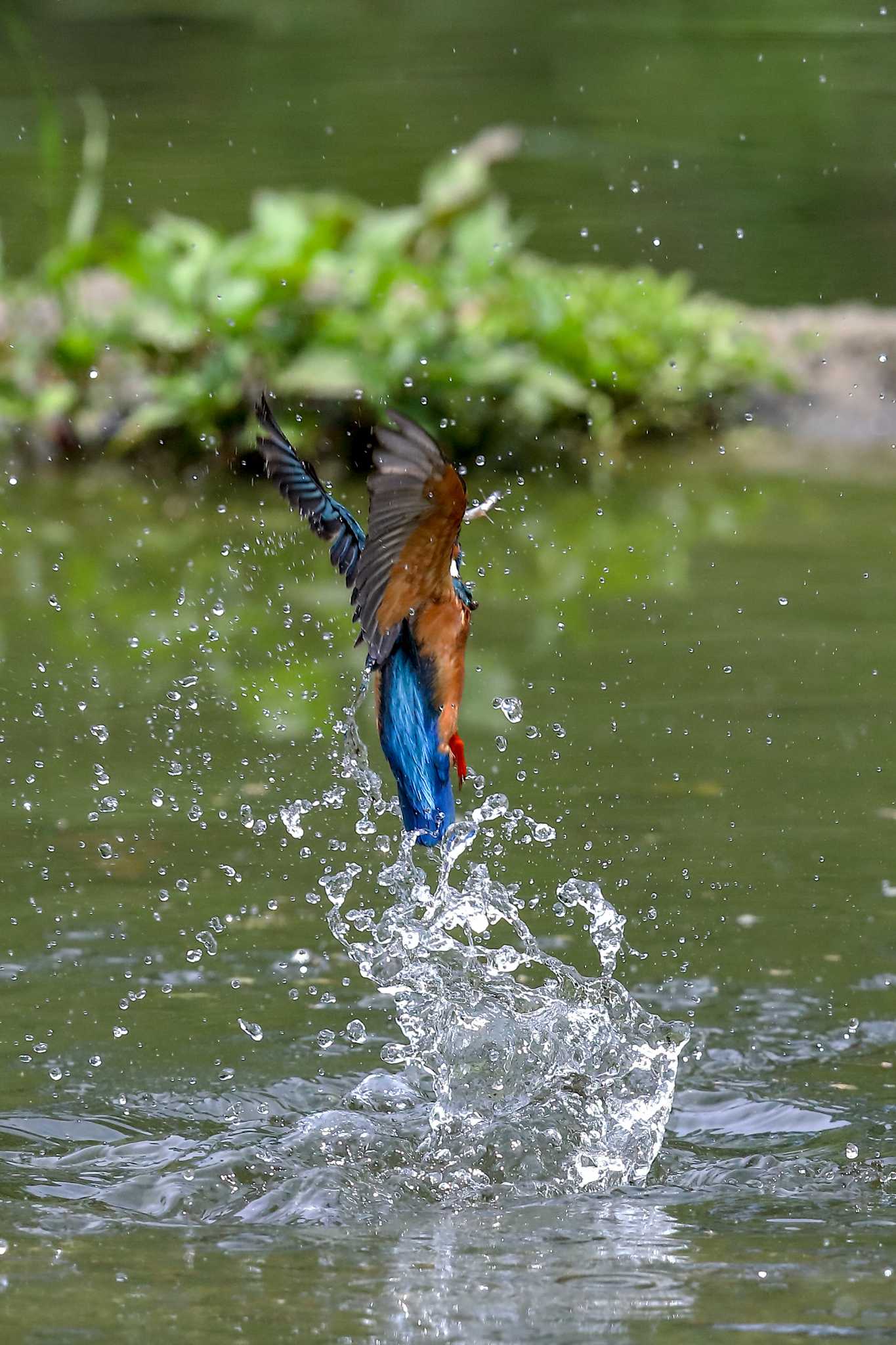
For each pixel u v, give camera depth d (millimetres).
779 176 29469
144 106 34219
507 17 45219
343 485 19281
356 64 39562
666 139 31922
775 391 22234
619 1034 7875
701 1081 7645
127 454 19844
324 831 10508
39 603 15055
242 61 39844
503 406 20219
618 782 11133
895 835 10312
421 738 6762
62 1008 8273
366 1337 5430
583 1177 6898
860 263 25172
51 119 22391
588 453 20734
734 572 15812
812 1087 7605
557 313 20719
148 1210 6562
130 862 9977
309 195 24172
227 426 19703
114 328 20000
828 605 14797
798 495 18906
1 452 19828
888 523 17516
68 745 11797
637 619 14484
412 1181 6824
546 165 30078
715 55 39156
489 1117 7301
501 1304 5688
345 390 19641
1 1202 6578
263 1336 5441
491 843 10172
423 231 22203
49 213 23531
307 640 14141
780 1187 6770
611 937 8711
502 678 13047
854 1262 6035
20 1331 5484
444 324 20219
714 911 9328
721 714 12320
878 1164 6957
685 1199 6688
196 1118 7340
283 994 8492
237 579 15938
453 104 34750
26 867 9875
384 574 6367
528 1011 8219
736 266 25031
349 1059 7867
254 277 20031
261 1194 6715
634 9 45562
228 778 11258
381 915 9375
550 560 16391
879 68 37219
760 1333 5438
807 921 9203
